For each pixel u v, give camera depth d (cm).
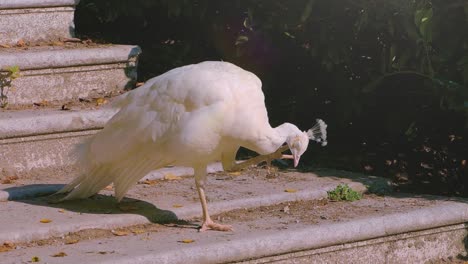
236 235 604
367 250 643
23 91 792
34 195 684
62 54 806
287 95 912
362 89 823
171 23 990
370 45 852
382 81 859
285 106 910
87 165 654
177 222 646
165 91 607
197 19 960
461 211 684
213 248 575
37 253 565
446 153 861
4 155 721
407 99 862
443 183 840
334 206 690
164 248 571
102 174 654
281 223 639
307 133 607
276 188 716
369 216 654
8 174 722
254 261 593
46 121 735
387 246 652
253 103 599
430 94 838
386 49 842
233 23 925
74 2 887
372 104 873
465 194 835
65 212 639
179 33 989
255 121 597
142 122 613
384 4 796
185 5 921
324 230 618
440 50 791
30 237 589
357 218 649
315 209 680
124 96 632
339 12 843
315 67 891
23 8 849
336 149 877
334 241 621
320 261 622
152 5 952
